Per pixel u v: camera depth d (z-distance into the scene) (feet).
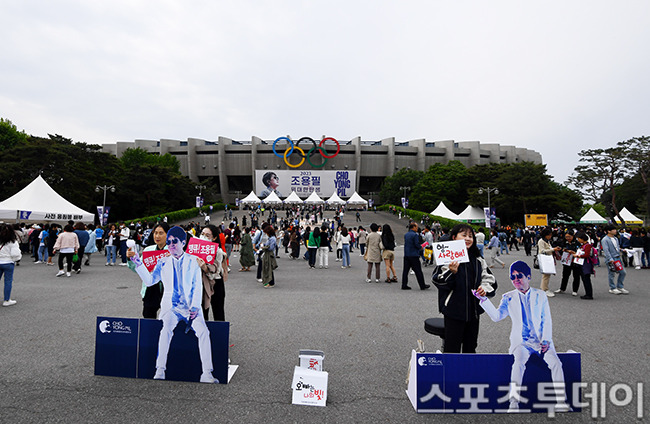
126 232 43.78
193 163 235.81
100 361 11.64
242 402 10.07
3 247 21.07
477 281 10.60
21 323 17.60
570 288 30.14
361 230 53.72
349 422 9.14
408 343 15.24
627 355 13.89
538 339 9.97
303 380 10.27
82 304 21.86
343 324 18.10
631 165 125.90
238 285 30.04
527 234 66.33
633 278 35.96
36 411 9.36
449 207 166.20
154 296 13.26
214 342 11.38
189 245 11.78
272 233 29.27
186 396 10.37
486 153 244.63
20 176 88.69
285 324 18.03
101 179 119.14
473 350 10.78
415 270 28.14
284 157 231.71
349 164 243.60
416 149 241.14
